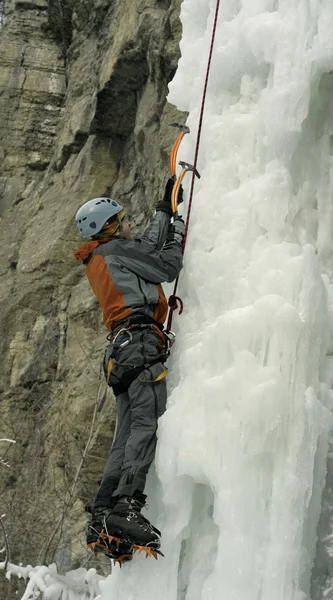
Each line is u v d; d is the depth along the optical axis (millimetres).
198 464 4484
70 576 7988
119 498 4461
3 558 9633
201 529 4719
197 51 5598
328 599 4711
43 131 13633
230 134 5137
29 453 10102
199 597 4594
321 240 5098
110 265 4797
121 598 4605
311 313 4617
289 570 4266
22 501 9828
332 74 5184
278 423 4391
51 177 12859
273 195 4895
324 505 4887
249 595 4277
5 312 11156
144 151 10281
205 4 5691
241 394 4449
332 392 4715
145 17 9844
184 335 4965
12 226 12703
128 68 10367
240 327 4555
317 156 5219
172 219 5414
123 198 10766
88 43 12836
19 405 10484
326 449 4668
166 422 4605
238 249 4902
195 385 4648
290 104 4898
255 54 5062
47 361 10484
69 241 11133
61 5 13234
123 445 4793
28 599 7578
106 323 4855
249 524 4355
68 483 9422
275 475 4387
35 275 11141
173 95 5641
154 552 4398
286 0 5051
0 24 15008
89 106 11969
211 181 5102
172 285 5223
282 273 4688
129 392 4680
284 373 4492
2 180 13453
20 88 13875
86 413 9383
